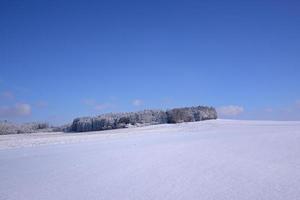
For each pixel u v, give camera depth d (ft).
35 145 74.69
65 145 72.23
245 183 28.30
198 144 60.70
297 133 73.82
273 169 34.09
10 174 37.47
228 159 41.50
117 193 26.78
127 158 46.09
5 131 171.01
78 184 30.83
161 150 53.88
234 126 119.65
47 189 29.25
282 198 23.36
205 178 30.96
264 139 63.87
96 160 45.42
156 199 24.54
